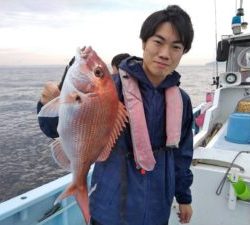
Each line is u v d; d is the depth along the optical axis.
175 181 1.93
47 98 1.39
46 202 2.52
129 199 1.55
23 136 22.98
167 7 1.53
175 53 1.51
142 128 1.52
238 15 4.71
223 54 4.91
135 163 1.57
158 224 1.69
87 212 1.32
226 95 4.55
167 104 1.65
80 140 1.30
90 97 1.27
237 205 2.37
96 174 1.62
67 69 1.38
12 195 12.50
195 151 2.82
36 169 15.60
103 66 1.29
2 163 16.56
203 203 2.51
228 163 2.54
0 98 48.00
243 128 3.08
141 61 1.64
